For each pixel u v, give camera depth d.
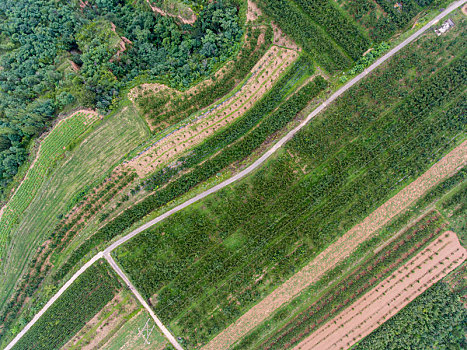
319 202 56.75
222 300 55.38
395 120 58.34
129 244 57.53
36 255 59.31
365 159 57.50
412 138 57.72
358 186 56.84
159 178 59.81
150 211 59.78
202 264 56.47
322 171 58.09
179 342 55.03
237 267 56.19
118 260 57.44
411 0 59.88
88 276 57.34
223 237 56.72
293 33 61.50
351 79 59.84
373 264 56.09
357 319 55.03
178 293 56.06
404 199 57.28
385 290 55.78
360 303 55.59
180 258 56.66
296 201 56.84
